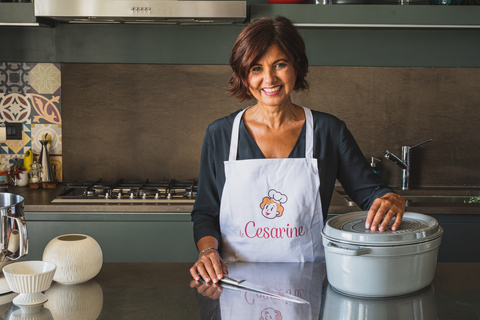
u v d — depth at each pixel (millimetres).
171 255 2619
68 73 3055
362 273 1178
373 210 1315
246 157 1657
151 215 2588
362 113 3096
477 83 3086
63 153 3100
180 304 1177
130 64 3051
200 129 3104
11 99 3080
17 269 1173
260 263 1505
